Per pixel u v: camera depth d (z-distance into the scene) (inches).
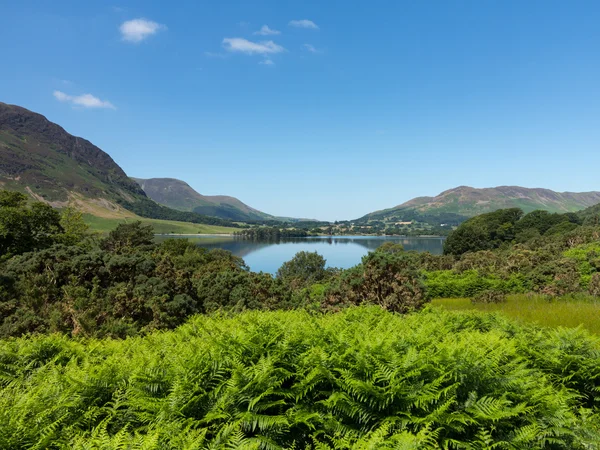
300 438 165.2
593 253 1261.1
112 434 163.2
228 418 159.0
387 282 659.4
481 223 4655.5
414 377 181.8
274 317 349.4
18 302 522.0
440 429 158.2
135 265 643.5
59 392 182.2
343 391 177.3
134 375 180.1
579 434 180.7
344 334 234.8
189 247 2412.6
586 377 247.6
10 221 1691.7
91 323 462.3
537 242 2497.5
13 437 140.4
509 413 159.9
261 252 5354.3
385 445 135.9
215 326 334.3
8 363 253.6
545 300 929.5
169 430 145.9
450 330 375.2
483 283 1199.6
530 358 271.4
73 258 593.9
